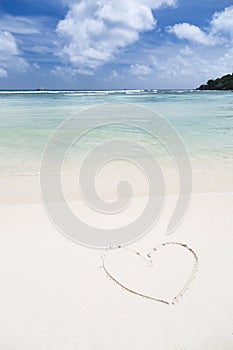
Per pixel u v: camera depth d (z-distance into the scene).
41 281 2.36
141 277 2.41
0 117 11.98
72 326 2.02
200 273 2.46
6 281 2.36
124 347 1.91
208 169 5.16
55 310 2.12
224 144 7.07
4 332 1.98
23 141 7.22
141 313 2.11
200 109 16.47
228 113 14.14
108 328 2.01
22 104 20.05
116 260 2.62
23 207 3.65
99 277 2.41
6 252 2.71
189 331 2.00
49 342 1.93
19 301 2.19
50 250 2.75
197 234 3.03
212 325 2.04
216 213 3.48
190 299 2.22
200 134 8.40
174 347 1.92
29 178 4.64
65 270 2.49
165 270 2.49
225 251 2.74
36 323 2.04
